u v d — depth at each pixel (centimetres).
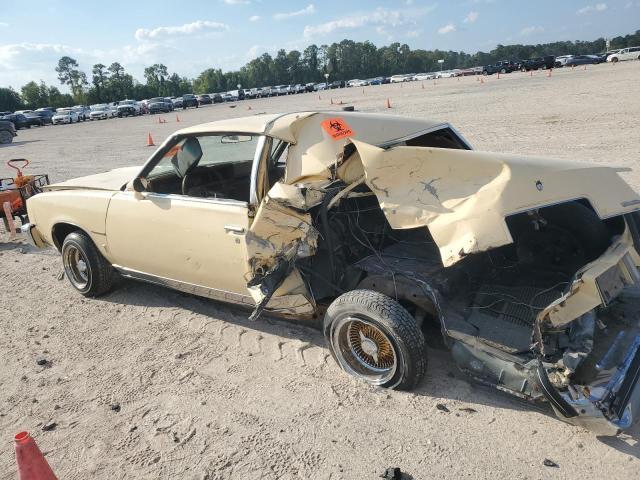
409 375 324
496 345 305
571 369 275
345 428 308
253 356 398
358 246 410
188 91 13950
